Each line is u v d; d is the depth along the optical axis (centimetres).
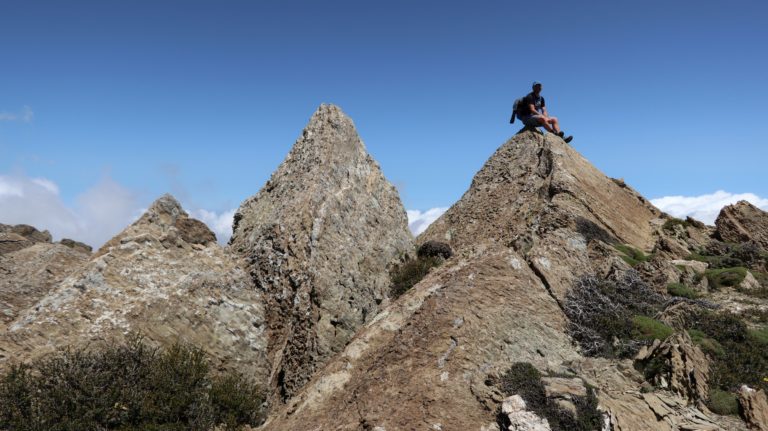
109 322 1767
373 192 2919
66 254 2966
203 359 1819
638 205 3086
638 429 1234
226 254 2330
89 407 1455
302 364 2041
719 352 1579
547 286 1789
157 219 2217
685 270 2311
